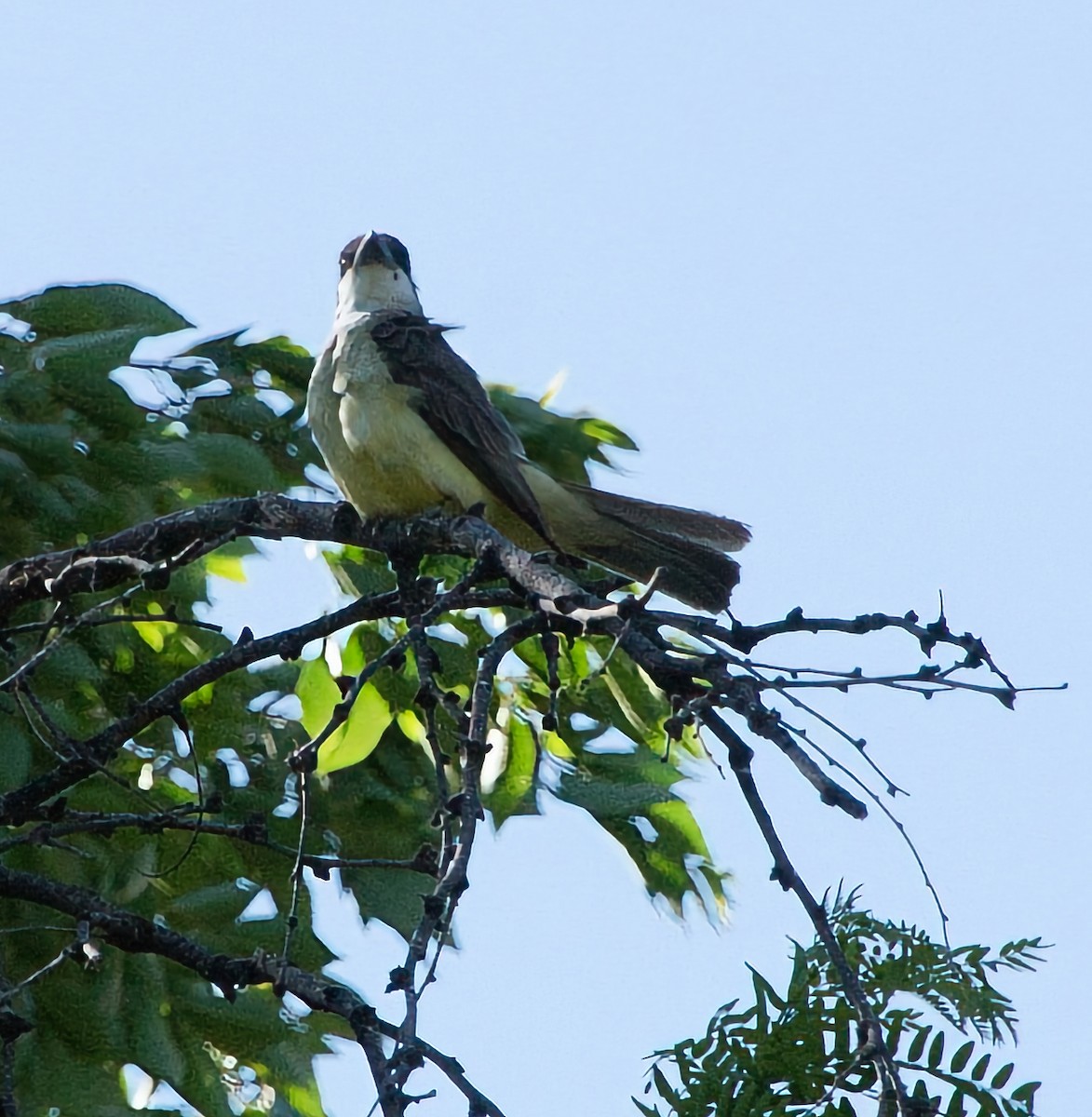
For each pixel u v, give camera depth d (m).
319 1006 7.09
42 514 10.82
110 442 11.22
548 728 7.54
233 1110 10.38
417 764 11.70
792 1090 6.20
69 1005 10.12
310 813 11.38
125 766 11.20
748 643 6.80
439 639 11.74
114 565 8.85
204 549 7.65
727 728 6.44
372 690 10.46
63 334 11.70
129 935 7.84
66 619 7.91
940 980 6.13
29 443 10.80
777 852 6.17
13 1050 7.66
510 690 11.79
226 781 11.40
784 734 5.98
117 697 11.29
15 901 10.36
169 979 10.52
